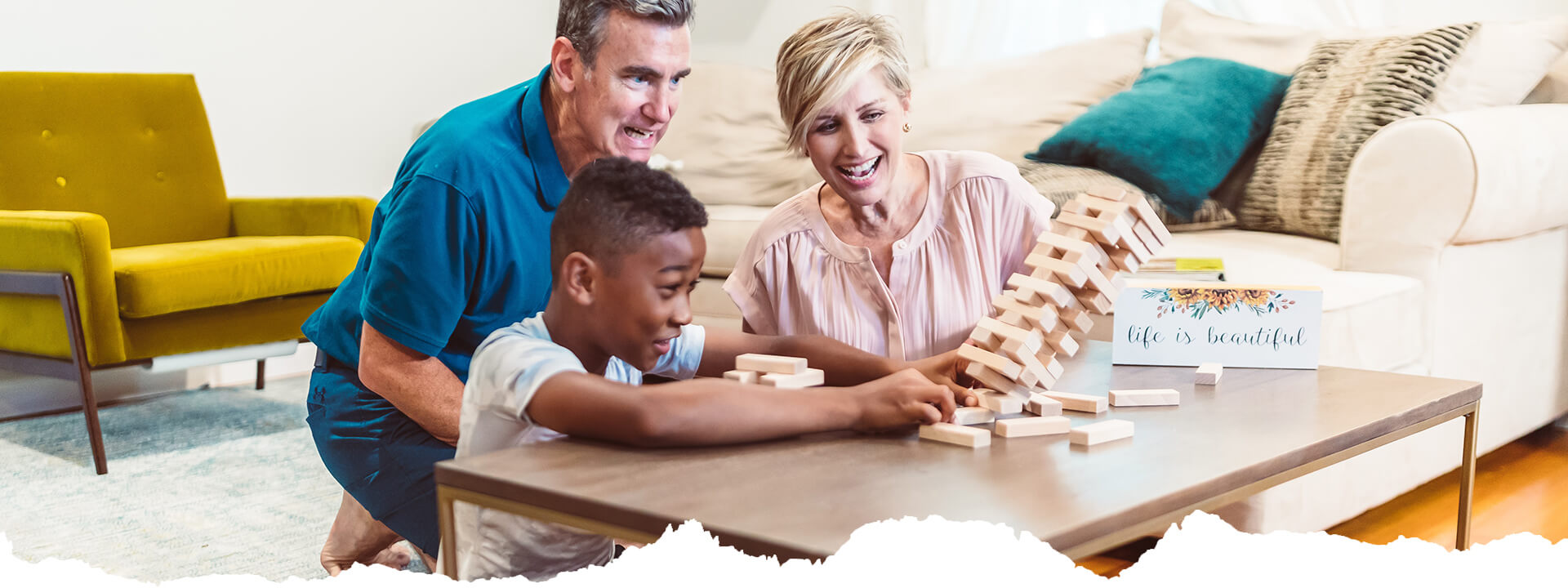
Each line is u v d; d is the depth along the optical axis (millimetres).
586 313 990
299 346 3787
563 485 742
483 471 780
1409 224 2053
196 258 2727
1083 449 827
